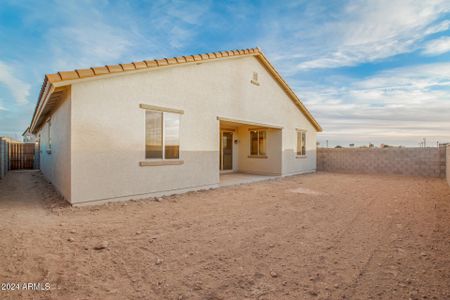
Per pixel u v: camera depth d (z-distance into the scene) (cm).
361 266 311
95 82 609
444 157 1406
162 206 634
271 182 1147
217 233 434
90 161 604
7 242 365
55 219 496
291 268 304
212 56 903
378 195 832
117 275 279
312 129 1692
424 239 412
